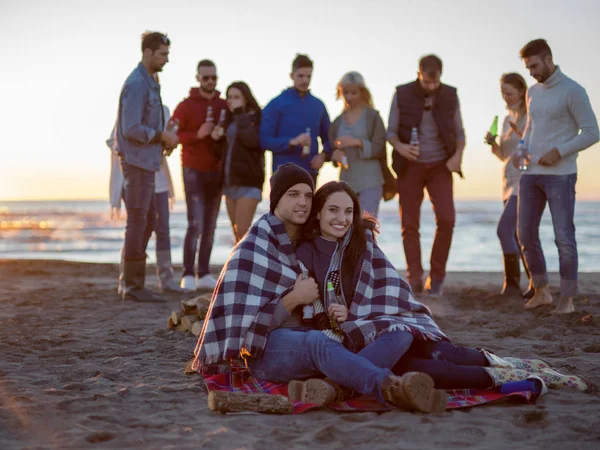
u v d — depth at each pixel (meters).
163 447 2.81
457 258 22.08
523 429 3.07
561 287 6.69
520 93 7.89
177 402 3.51
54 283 9.99
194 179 8.55
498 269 17.94
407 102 7.93
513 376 3.60
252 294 3.69
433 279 8.10
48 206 132.50
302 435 2.98
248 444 2.84
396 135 8.00
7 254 24.89
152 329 5.86
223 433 2.97
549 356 4.75
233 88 8.16
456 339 5.41
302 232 3.93
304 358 3.52
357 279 3.78
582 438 2.93
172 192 8.73
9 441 2.86
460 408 3.35
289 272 3.75
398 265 19.00
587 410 3.35
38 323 6.15
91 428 3.04
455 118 8.03
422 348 3.72
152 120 7.58
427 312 3.84
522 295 8.11
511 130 8.05
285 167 3.92
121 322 6.25
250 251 3.77
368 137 8.02
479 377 3.54
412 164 8.00
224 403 3.27
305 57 7.86
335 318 3.65
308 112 7.92
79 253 25.56
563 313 6.58
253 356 3.64
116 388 3.78
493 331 5.83
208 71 8.39
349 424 3.13
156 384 3.89
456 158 7.88
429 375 3.50
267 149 7.86
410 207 8.09
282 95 7.98
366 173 8.02
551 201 6.68
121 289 8.41
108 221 56.38
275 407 3.29
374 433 2.98
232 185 8.10
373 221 4.00
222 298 3.73
